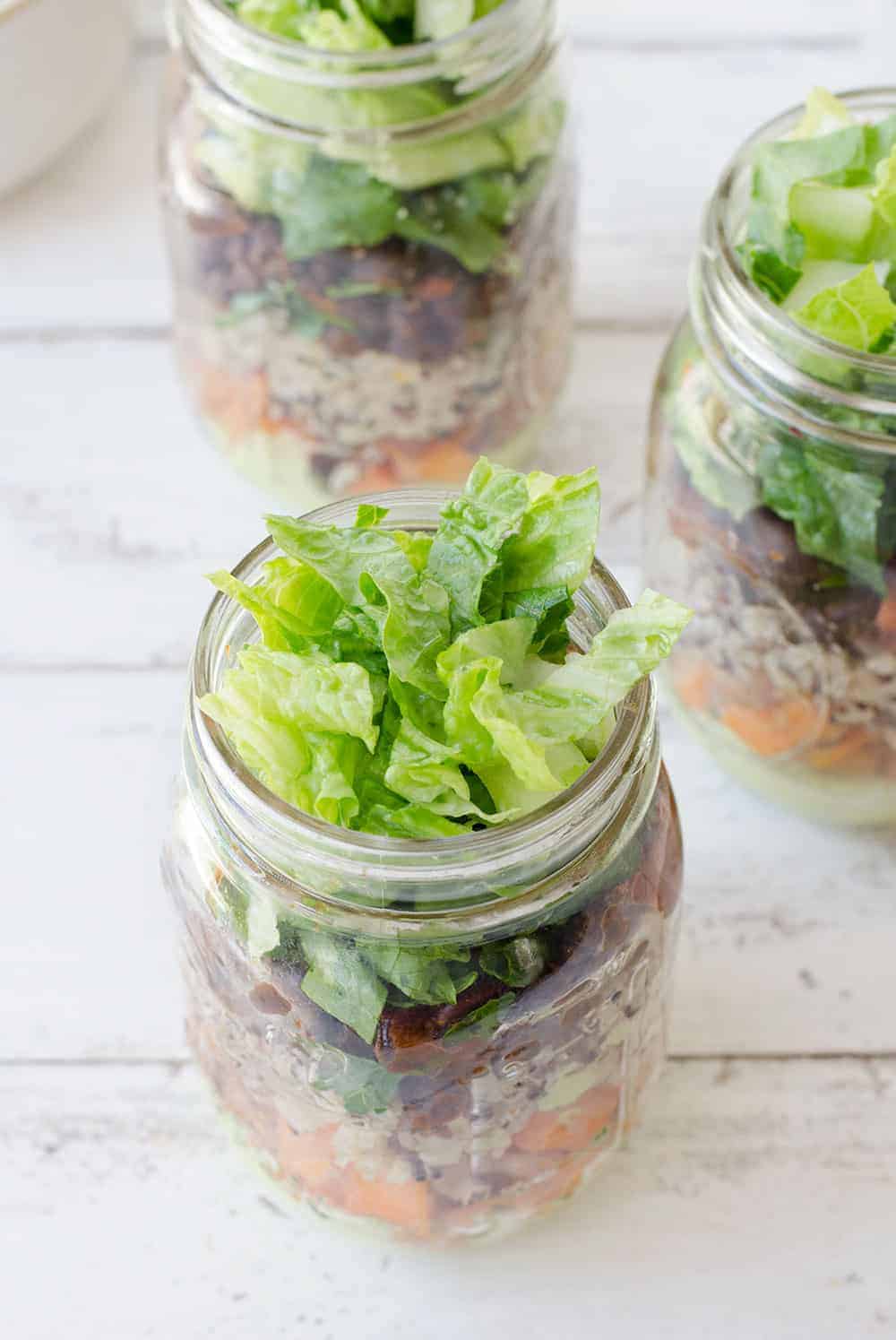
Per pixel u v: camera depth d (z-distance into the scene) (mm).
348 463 589
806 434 517
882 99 548
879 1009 556
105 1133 543
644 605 458
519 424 598
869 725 538
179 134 574
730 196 532
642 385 638
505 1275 529
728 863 573
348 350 567
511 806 456
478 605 463
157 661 600
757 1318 524
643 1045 502
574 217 597
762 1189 538
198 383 598
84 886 570
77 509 621
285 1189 514
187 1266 530
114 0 648
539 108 565
